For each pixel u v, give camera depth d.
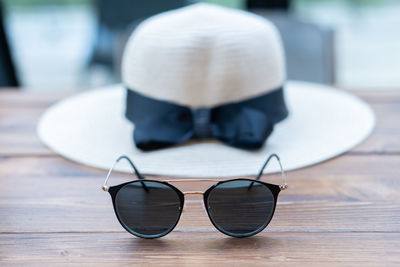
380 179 0.61
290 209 0.57
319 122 0.73
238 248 0.53
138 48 0.68
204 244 0.53
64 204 0.59
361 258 0.51
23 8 2.26
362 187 0.60
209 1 1.37
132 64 0.69
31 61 2.25
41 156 0.67
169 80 0.66
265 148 0.67
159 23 0.68
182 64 0.65
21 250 0.53
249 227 0.54
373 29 2.46
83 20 2.36
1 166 0.66
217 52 0.65
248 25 0.67
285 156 0.65
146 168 0.63
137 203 0.54
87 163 0.65
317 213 0.56
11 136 0.73
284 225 0.55
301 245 0.53
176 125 0.67
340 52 2.24
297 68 1.05
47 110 0.81
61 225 0.56
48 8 2.33
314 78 1.03
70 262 0.52
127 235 0.55
